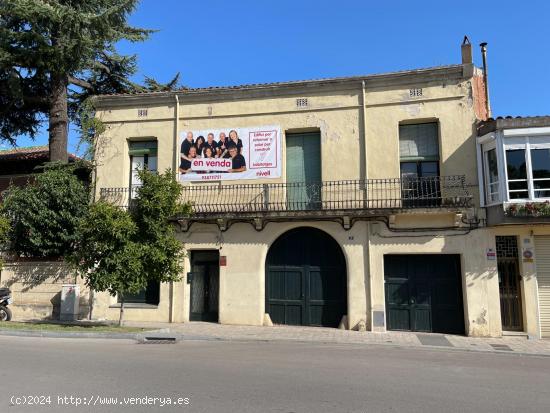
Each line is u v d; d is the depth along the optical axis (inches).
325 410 223.0
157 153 673.0
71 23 673.0
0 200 809.5
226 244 625.6
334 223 598.5
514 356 428.1
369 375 310.5
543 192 527.2
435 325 571.5
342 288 601.0
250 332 544.1
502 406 239.5
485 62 687.1
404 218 580.7
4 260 677.9
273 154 634.8
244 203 629.9
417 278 583.2
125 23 759.1
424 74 597.3
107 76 865.5
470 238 561.6
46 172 682.2
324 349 439.2
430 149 600.7
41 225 651.5
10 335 499.2
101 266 530.0
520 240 555.5
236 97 654.5
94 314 649.0
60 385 262.8
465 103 585.9
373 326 569.0
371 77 610.9
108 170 681.6
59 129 748.0
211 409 219.9
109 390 253.0
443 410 228.8
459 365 364.5
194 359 361.1
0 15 689.6
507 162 539.5
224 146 649.6
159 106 679.1
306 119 630.5
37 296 663.8
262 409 221.6
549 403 247.6
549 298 544.1
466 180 573.3
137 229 530.6
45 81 774.5
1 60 677.3
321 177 619.2
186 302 630.5
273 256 625.6
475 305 548.7
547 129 529.3
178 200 627.2
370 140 607.8
